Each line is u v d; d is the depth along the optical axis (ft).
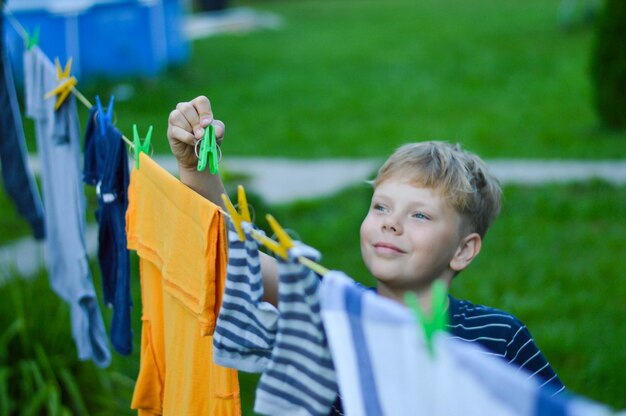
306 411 5.39
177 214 6.61
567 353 16.37
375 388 4.65
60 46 41.27
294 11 81.20
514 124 36.32
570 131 34.22
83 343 9.69
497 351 6.71
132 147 7.48
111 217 8.09
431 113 39.93
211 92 45.68
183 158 6.97
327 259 21.86
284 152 33.73
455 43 58.23
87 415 13.53
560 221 23.98
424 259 6.28
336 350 4.86
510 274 20.27
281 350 5.40
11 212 24.34
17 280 15.49
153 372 7.69
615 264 20.72
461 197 6.41
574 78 45.47
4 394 13.17
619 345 16.53
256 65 53.62
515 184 27.07
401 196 6.36
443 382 4.17
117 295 8.32
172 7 48.29
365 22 71.56
